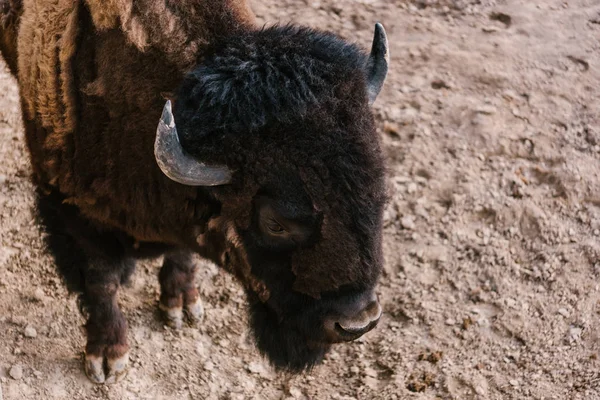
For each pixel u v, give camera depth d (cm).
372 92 341
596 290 532
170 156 290
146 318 477
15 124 555
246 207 320
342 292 328
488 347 496
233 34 324
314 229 313
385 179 314
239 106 296
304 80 299
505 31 685
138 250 401
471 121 597
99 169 352
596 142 610
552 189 575
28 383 432
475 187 559
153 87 326
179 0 319
